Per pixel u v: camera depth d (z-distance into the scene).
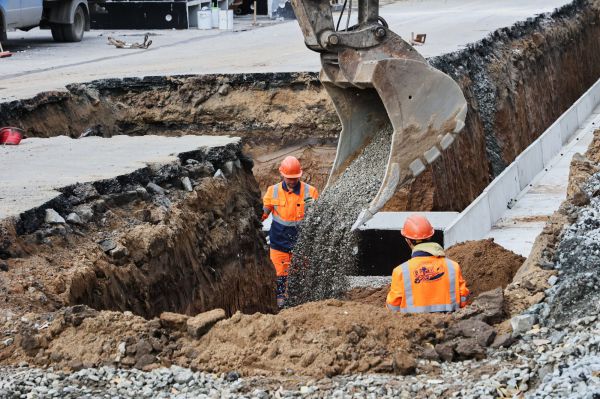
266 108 22.59
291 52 29.48
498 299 9.34
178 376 8.12
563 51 40.09
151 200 13.48
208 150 15.75
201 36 40.19
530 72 33.28
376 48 11.32
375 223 16.66
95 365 8.44
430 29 35.56
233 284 14.81
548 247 11.07
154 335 8.84
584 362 7.55
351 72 11.30
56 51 33.47
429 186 20.12
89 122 21.73
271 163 22.11
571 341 8.23
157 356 8.56
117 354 8.55
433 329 8.93
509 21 37.59
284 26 46.06
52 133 20.16
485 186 24.59
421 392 7.64
